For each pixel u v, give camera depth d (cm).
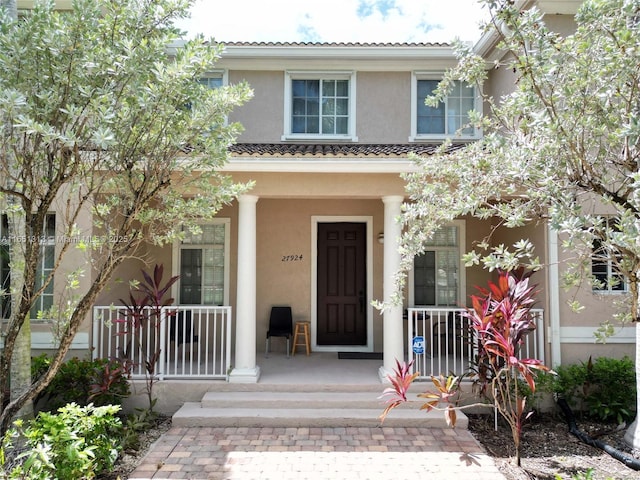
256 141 909
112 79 359
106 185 394
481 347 539
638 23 304
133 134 373
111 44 373
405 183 651
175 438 526
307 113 926
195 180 429
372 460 470
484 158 352
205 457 475
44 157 368
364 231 886
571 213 285
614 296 638
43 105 352
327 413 575
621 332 654
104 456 409
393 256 650
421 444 513
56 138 322
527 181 326
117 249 391
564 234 651
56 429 373
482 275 860
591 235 288
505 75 811
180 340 845
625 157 323
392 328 648
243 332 645
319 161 618
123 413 623
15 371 504
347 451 492
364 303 879
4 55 329
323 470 446
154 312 617
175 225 422
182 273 868
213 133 404
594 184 322
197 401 630
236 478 430
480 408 631
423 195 400
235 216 862
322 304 880
